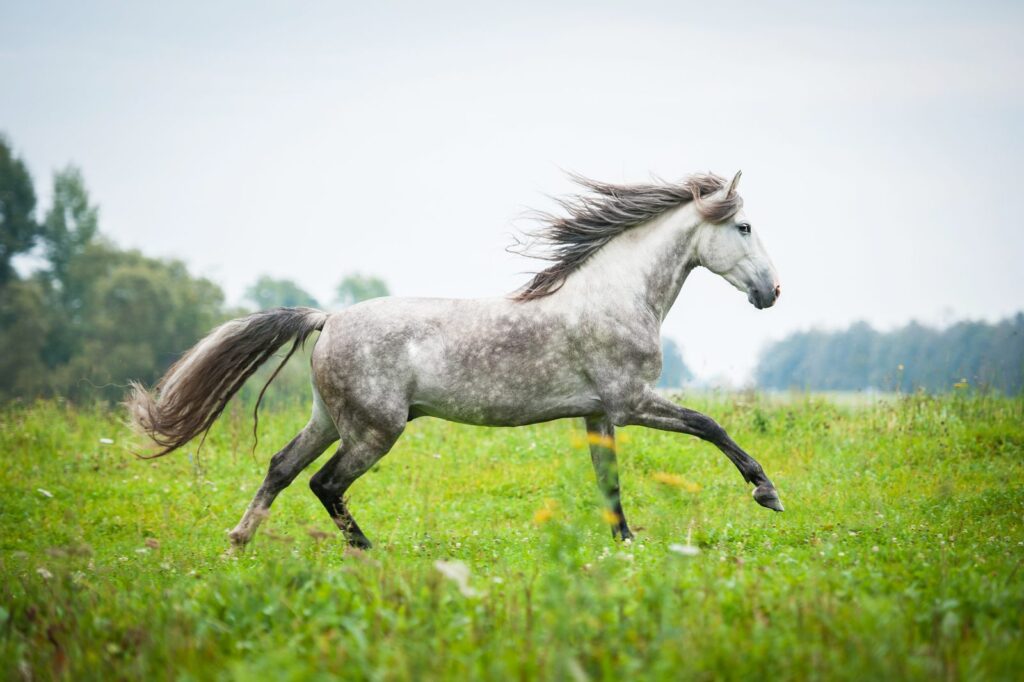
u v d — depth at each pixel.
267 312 12.86
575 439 9.73
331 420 12.71
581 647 6.79
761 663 6.54
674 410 12.51
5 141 95.12
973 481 15.98
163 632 7.42
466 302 12.52
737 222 12.95
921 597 8.12
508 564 10.59
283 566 8.80
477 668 6.44
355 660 6.70
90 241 88.38
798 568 9.28
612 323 12.34
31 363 72.31
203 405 12.71
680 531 11.95
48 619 7.97
